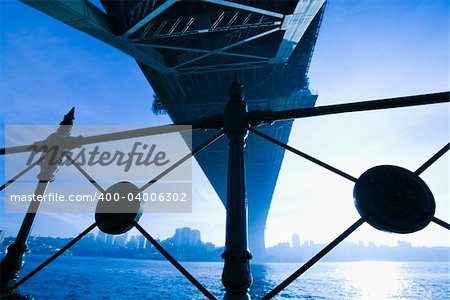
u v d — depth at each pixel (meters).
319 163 1.70
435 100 1.73
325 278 65.19
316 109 1.87
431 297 37.00
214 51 25.92
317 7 19.52
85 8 17.08
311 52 33.75
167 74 31.52
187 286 42.22
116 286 39.59
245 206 1.63
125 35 20.72
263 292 37.44
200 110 39.28
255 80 36.75
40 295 29.12
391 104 1.78
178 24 21.98
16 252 1.96
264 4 20.08
